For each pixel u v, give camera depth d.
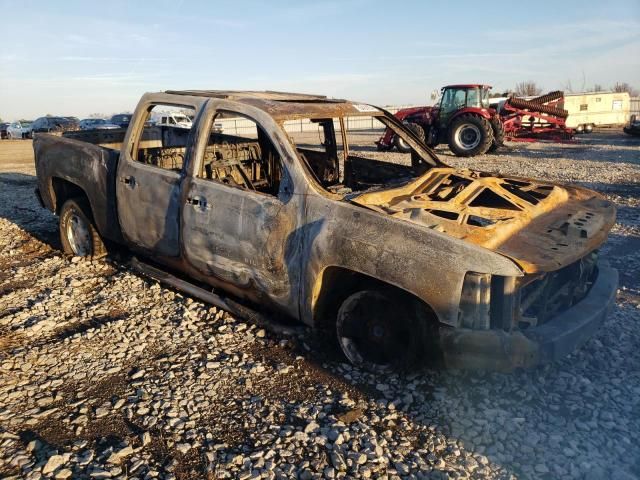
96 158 5.25
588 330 3.38
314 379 3.58
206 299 4.50
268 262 3.80
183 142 6.11
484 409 3.23
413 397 3.36
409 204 3.67
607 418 3.12
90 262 5.77
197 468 2.75
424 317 3.34
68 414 3.20
